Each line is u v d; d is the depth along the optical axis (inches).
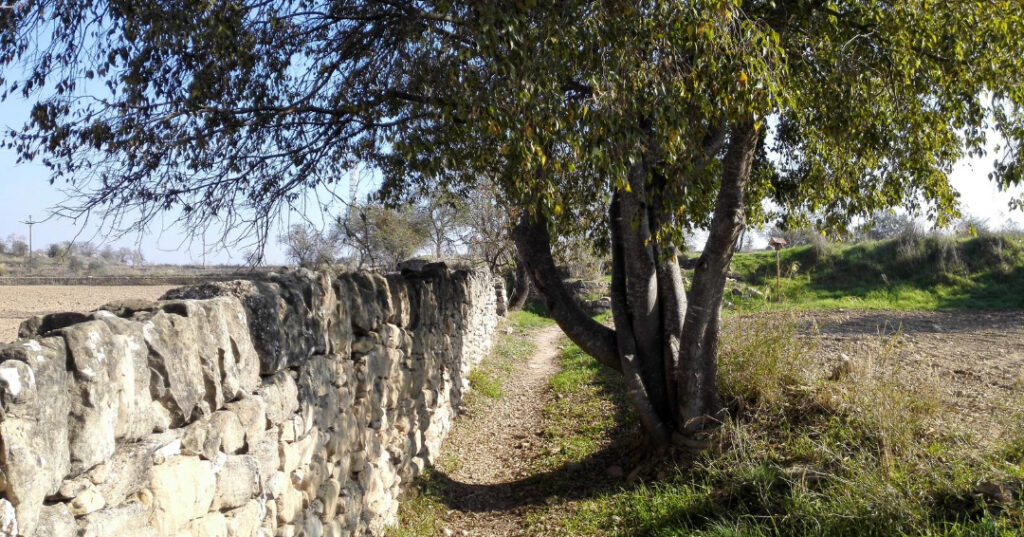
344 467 186.5
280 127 256.7
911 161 264.7
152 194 239.3
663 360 264.5
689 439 246.8
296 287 160.6
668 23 190.4
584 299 958.4
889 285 856.9
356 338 207.9
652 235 261.1
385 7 246.8
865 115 245.1
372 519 205.8
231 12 215.8
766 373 259.4
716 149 249.6
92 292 918.4
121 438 91.4
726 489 208.2
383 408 227.1
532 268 285.1
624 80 187.5
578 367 493.7
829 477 189.9
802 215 334.6
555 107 190.7
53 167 225.9
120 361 90.3
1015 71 224.7
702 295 246.1
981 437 200.8
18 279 1079.6
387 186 306.3
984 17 215.5
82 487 82.4
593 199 277.0
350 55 257.3
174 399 103.1
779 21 237.3
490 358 564.7
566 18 193.0
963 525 154.7
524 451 315.6
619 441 295.9
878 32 231.9
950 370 317.4
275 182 266.7
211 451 113.5
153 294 882.8
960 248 885.8
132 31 213.2
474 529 230.1
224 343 121.5
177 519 102.6
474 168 263.6
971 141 259.6
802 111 263.7
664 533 195.6
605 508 228.1
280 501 142.6
